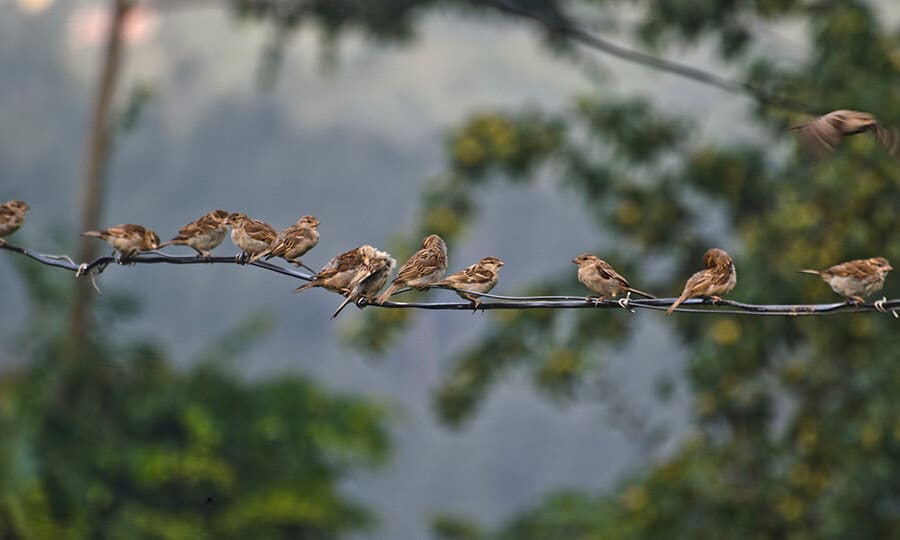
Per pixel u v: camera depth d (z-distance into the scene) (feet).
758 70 86.22
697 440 83.51
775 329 76.33
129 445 95.09
